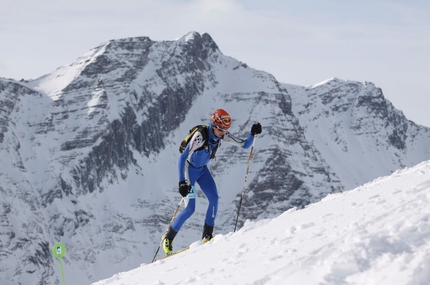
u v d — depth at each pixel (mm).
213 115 10539
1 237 195875
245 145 11758
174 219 10945
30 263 194875
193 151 10438
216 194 10906
